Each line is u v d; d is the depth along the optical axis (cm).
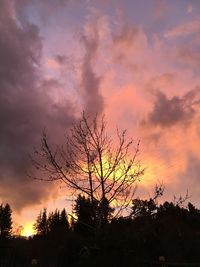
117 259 1366
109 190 1515
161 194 1483
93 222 1517
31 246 5506
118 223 1453
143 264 1401
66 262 1538
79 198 1545
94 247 1412
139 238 1420
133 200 1491
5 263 5216
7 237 6209
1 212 7162
